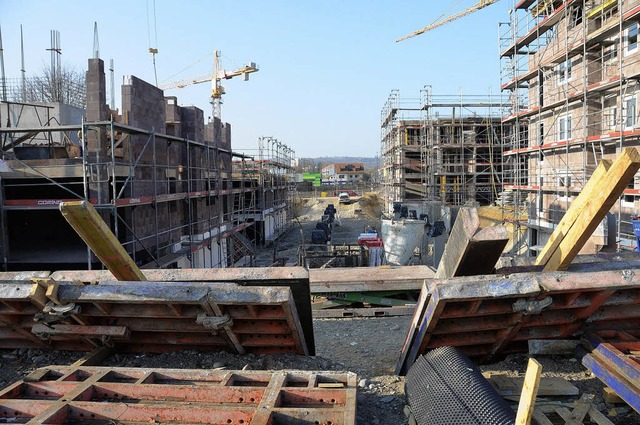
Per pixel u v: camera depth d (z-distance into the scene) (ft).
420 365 15.92
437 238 74.33
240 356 19.79
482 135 146.30
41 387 14.65
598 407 15.11
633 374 13.55
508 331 16.83
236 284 16.34
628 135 49.62
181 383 15.23
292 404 13.83
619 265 18.71
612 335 17.16
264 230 120.26
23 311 17.48
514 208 84.23
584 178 56.39
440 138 143.84
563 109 69.62
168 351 20.11
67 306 16.70
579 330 17.63
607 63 60.70
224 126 88.38
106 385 14.42
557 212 70.44
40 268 47.52
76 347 20.01
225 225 82.58
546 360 18.39
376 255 65.21
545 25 70.54
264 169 128.77
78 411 13.21
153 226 55.88
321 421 12.41
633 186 54.80
